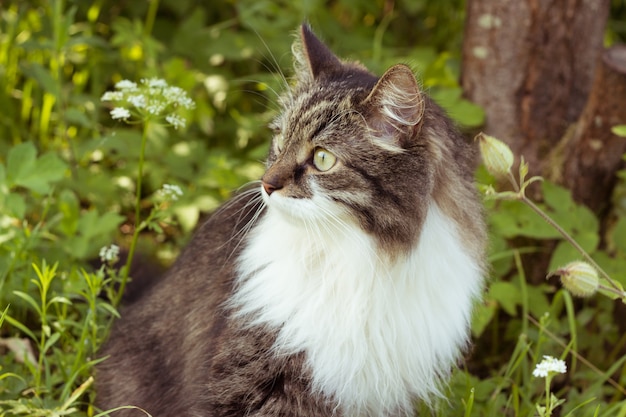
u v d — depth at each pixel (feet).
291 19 22.79
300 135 12.92
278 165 12.92
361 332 13.12
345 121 12.75
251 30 22.62
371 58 22.68
